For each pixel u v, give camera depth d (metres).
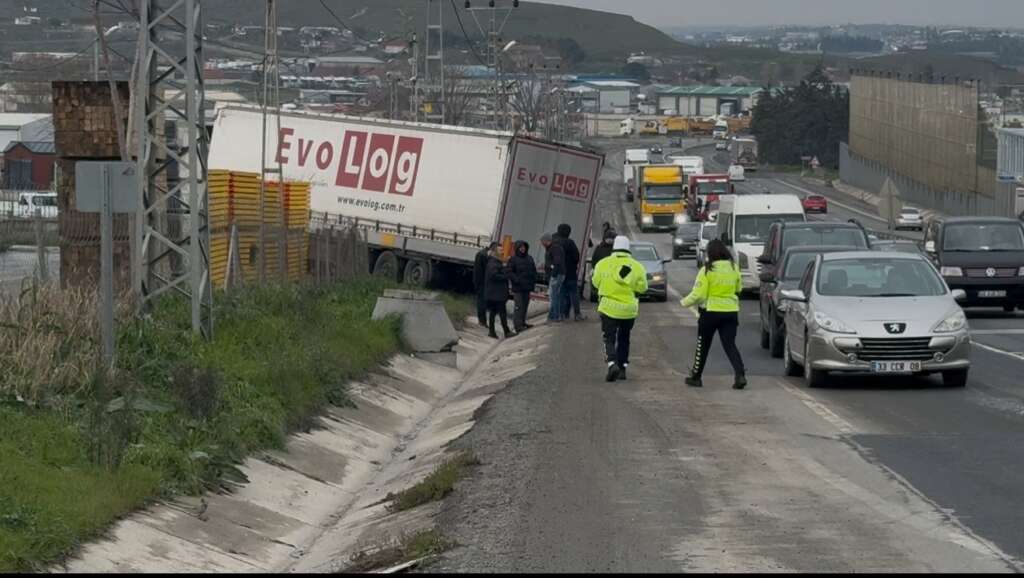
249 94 199.00
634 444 36.06
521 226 98.56
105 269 36.28
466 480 31.95
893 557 22.91
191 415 35.34
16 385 32.97
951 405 42.59
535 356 64.44
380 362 57.22
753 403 44.09
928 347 46.19
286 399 41.88
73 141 61.09
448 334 64.19
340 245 82.50
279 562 28.31
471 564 23.58
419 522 28.52
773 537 24.72
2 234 68.31
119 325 41.34
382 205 103.19
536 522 26.75
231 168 110.69
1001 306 83.25
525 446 36.41
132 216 50.41
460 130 99.81
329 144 106.44
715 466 32.41
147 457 31.05
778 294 59.25
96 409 31.38
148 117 47.03
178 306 49.34
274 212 84.88
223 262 77.06
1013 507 26.89
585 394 47.66
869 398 44.78
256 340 48.47
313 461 38.41
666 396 46.50
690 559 23.17
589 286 106.50
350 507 34.56
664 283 102.62
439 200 100.38
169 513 28.72
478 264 85.50
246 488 33.03
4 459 27.47
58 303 40.25
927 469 31.34
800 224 75.62
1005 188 187.00
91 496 26.98
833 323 46.88
